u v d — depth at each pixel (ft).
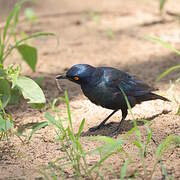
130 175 27.37
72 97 42.27
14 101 39.83
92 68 33.27
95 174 27.68
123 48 56.49
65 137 32.27
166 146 29.58
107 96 33.42
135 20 66.39
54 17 71.10
